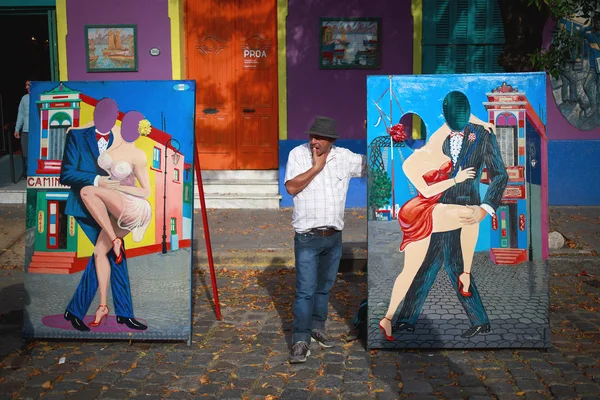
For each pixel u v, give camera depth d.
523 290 4.83
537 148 4.81
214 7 10.37
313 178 4.67
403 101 4.82
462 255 4.84
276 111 10.49
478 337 4.85
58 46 10.27
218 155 10.59
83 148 5.07
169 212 5.00
